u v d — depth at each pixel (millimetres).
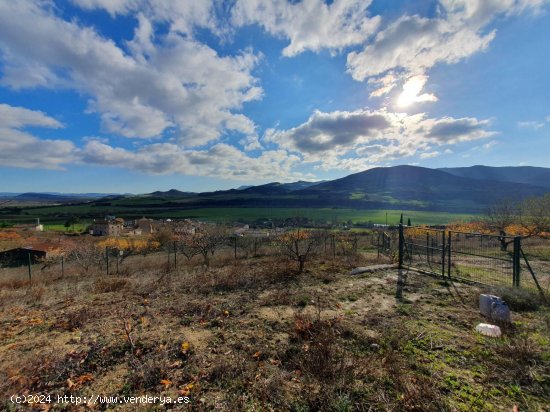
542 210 16797
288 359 3549
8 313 5926
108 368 3457
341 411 2541
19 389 3051
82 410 2719
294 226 17938
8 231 57750
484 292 6023
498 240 14234
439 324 4512
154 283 8172
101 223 60156
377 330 4281
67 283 10453
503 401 2670
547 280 7438
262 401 2768
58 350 3961
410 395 2666
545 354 3371
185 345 3896
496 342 3750
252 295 6480
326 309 5340
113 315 5406
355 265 9852
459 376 3070
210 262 14844
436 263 10172
